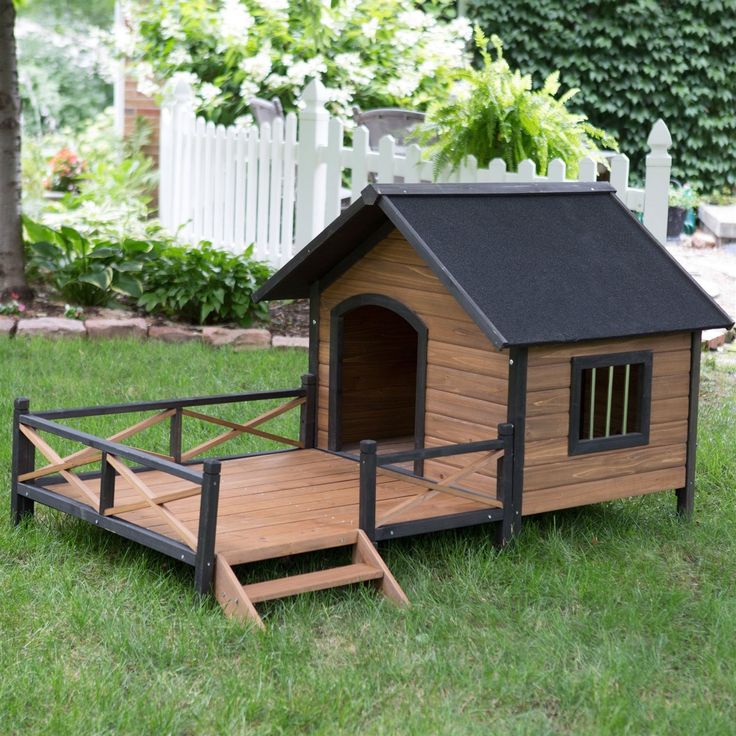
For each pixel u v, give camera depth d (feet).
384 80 42.29
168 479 21.80
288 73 40.45
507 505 20.56
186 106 38.75
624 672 18.12
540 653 18.49
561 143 29.07
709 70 47.21
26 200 42.34
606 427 21.54
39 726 17.16
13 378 27.09
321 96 31.86
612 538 21.39
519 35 47.21
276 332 31.30
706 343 30.37
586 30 46.98
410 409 24.00
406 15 42.27
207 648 18.42
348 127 37.83
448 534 21.22
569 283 20.98
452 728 17.19
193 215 38.34
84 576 19.99
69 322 30.19
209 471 19.02
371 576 19.60
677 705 17.66
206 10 43.57
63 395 26.37
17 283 31.83
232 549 19.33
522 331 20.11
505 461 20.47
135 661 18.21
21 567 20.06
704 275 34.60
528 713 17.52
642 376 21.48
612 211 22.33
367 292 22.17
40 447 21.01
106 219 36.40
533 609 19.43
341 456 22.91
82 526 21.27
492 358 20.66
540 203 21.89
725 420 26.07
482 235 20.99
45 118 77.15
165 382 27.30
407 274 21.56
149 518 20.33
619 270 21.56
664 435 21.80
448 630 18.94
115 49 46.75
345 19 41.73
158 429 24.91
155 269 31.94
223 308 31.35
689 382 21.94
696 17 47.21
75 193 47.57
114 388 26.94
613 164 27.32
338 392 22.97
